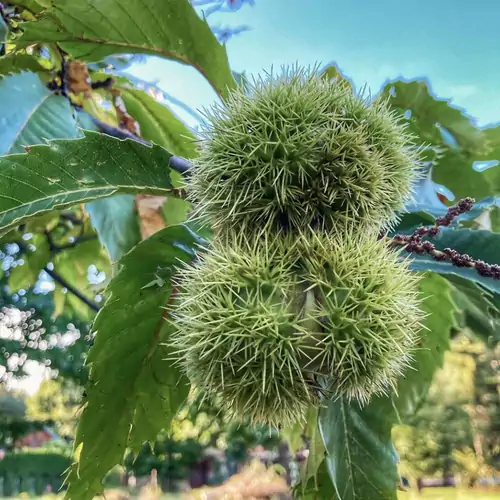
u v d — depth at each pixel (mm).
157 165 225
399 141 226
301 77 218
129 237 281
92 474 235
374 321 189
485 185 324
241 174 203
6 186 195
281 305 186
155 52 264
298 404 192
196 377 200
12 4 294
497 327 275
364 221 214
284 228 207
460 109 312
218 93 272
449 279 242
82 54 264
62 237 459
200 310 195
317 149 204
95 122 287
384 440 248
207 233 248
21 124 252
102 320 219
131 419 235
